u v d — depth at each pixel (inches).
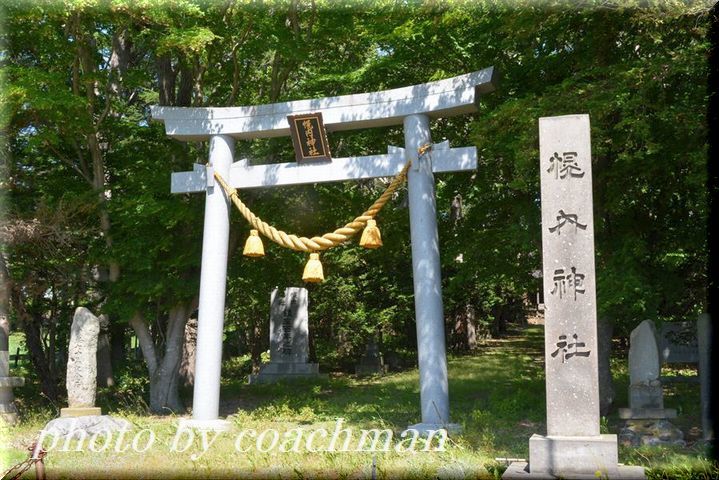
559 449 261.7
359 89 626.5
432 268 451.5
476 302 998.4
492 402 540.7
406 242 673.0
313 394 685.9
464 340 1010.1
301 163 494.6
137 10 505.4
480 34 530.9
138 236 570.9
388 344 989.2
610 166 476.7
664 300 509.0
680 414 470.6
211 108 510.3
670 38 420.2
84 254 595.2
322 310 951.0
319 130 480.1
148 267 557.0
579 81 450.6
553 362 274.8
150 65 821.9
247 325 999.6
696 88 406.3
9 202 555.5
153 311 655.8
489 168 550.3
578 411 270.1
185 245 588.1
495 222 560.7
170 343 606.9
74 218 581.0
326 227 654.5
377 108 476.4
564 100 402.9
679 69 373.7
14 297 589.6
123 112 669.3
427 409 438.0
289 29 574.9
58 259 571.2
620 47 470.0
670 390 576.1
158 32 540.4
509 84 529.7
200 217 581.3
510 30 434.9
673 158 427.2
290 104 497.4
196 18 539.8
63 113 525.0
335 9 564.4
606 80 401.4
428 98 463.5
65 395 685.3
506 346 1048.2
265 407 569.6
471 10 470.6
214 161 506.0
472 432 412.8
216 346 492.1
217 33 562.3
